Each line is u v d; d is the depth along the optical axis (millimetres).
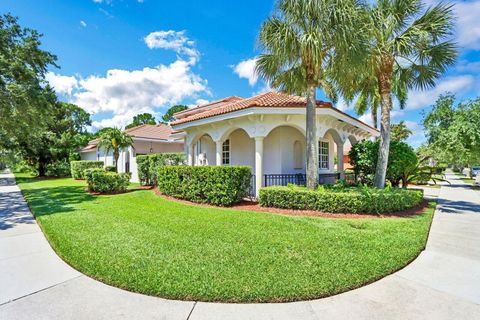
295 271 4074
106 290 3672
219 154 12648
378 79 10609
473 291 3652
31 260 4879
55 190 16484
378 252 4922
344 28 7883
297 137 13344
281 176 12570
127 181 15414
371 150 12641
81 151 35750
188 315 3072
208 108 20219
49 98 16672
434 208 10250
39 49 15805
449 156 22641
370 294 3561
